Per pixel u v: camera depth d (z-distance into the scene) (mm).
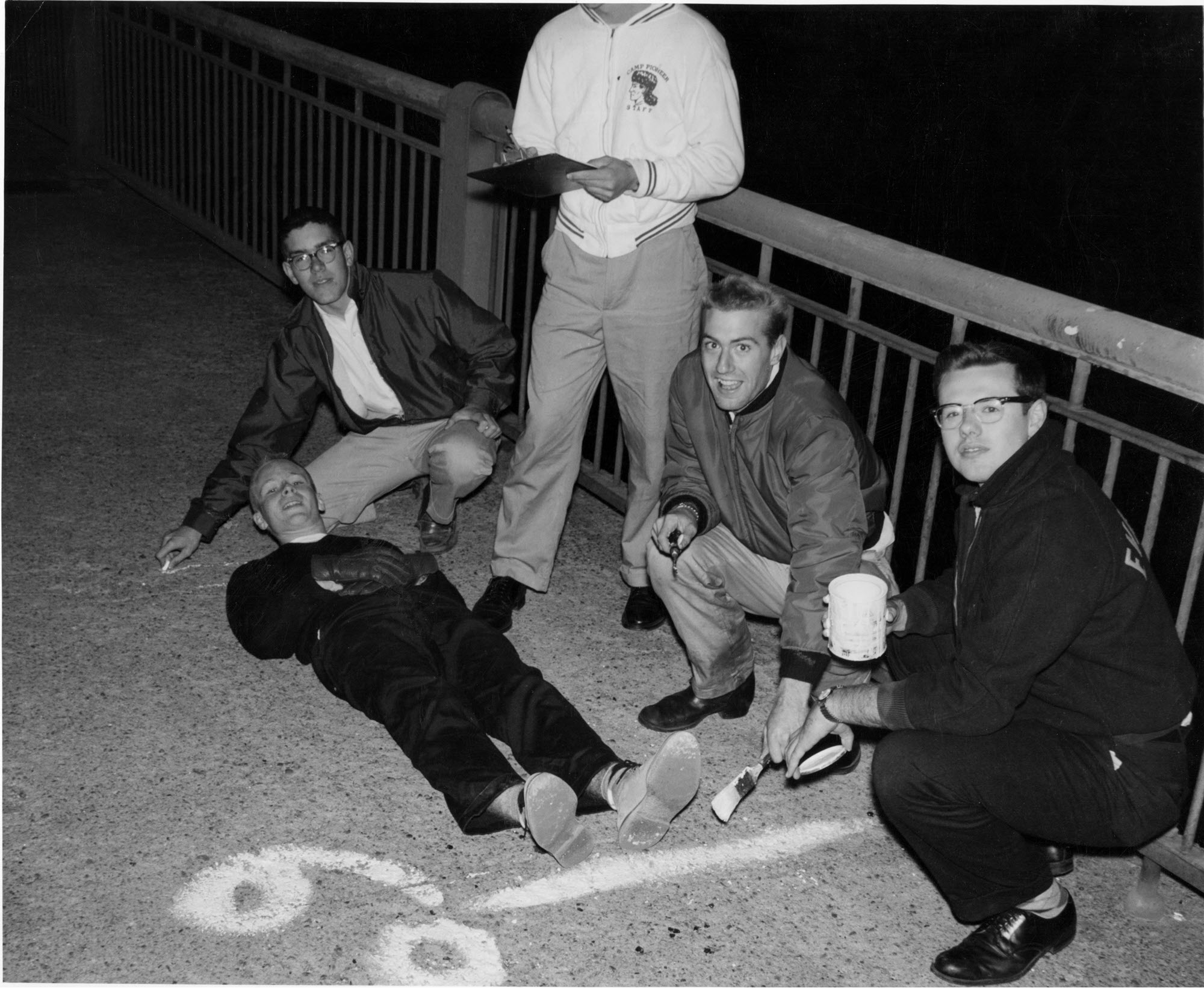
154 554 4570
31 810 3281
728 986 2889
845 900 3172
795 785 3578
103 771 3443
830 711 2947
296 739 3633
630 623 4316
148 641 4051
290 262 4215
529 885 3152
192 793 3385
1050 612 2676
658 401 4105
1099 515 2721
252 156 7566
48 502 4883
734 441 3396
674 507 3578
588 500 5230
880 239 3678
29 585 4305
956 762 2785
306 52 6555
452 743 3295
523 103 4012
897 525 5801
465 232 5363
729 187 3877
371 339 4434
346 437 4691
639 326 3986
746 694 3867
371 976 2855
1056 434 2773
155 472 5199
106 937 2914
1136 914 3180
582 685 3990
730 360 3207
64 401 5801
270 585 3844
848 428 3262
